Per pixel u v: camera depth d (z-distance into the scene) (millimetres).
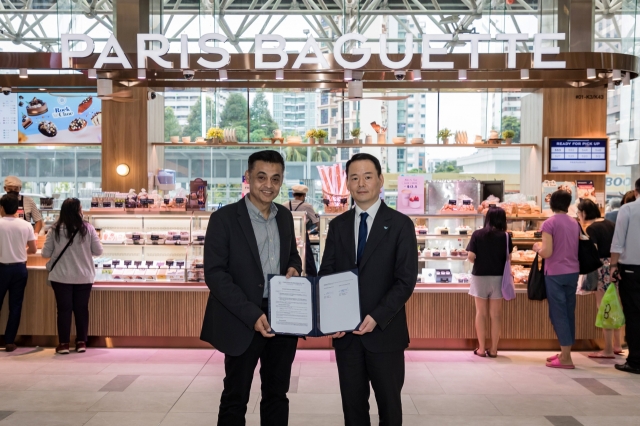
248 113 9039
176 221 6090
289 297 2768
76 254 5508
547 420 3850
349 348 2836
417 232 6074
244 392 2908
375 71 5676
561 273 5141
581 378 4871
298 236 5727
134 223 6105
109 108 7723
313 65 5570
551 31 6910
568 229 5133
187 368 5102
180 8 9172
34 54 5500
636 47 8961
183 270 5883
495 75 5984
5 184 6297
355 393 2840
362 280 2826
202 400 4215
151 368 5094
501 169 9781
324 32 10422
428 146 7770
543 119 7590
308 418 3852
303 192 7160
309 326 2740
